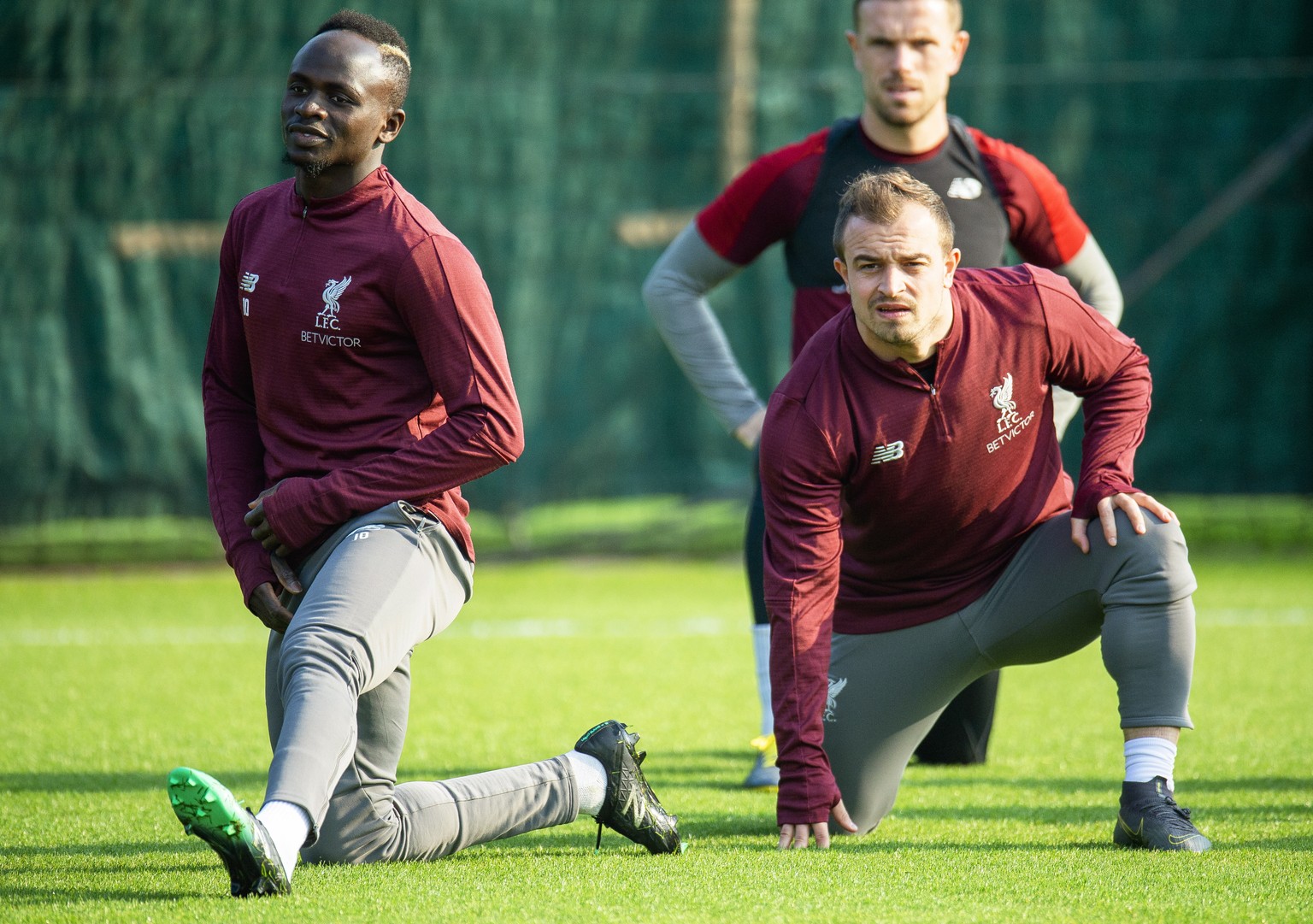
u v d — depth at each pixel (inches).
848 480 402.3
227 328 387.2
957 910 319.6
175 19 1318.9
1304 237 1298.0
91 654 880.9
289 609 369.1
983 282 403.5
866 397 390.3
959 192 515.5
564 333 1315.2
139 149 1278.3
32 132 1261.1
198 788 299.6
